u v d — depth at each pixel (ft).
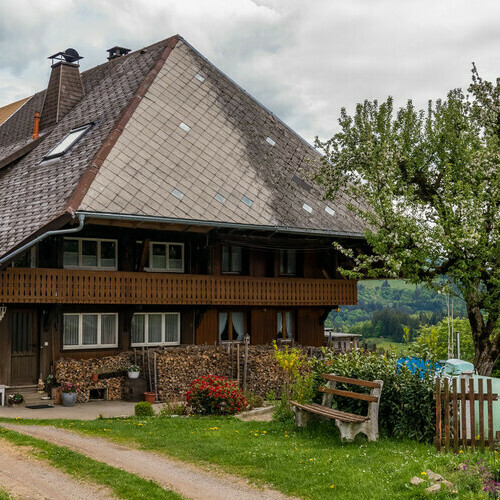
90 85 118.42
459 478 33.40
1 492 33.58
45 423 58.08
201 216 86.48
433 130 79.15
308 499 33.14
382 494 32.37
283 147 108.88
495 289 67.46
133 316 92.27
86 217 78.43
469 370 46.85
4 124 132.36
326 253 111.04
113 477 36.88
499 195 66.28
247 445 45.01
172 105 99.81
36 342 82.94
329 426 49.52
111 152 86.28
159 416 65.05
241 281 96.99
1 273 76.13
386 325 304.91
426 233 67.41
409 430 44.80
